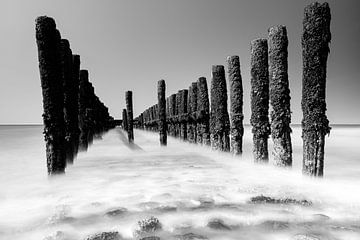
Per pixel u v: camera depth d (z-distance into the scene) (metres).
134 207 5.42
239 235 4.18
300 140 26.56
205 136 12.60
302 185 6.55
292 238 4.01
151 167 10.02
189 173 8.70
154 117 30.05
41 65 7.18
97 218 4.95
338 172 9.19
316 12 6.33
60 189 6.93
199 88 12.71
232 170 8.71
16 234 4.41
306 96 6.48
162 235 4.20
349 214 4.92
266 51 8.05
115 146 17.97
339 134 38.66
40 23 7.11
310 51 6.39
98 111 25.28
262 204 5.38
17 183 7.68
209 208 5.25
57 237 4.17
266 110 8.09
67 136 9.40
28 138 36.53
